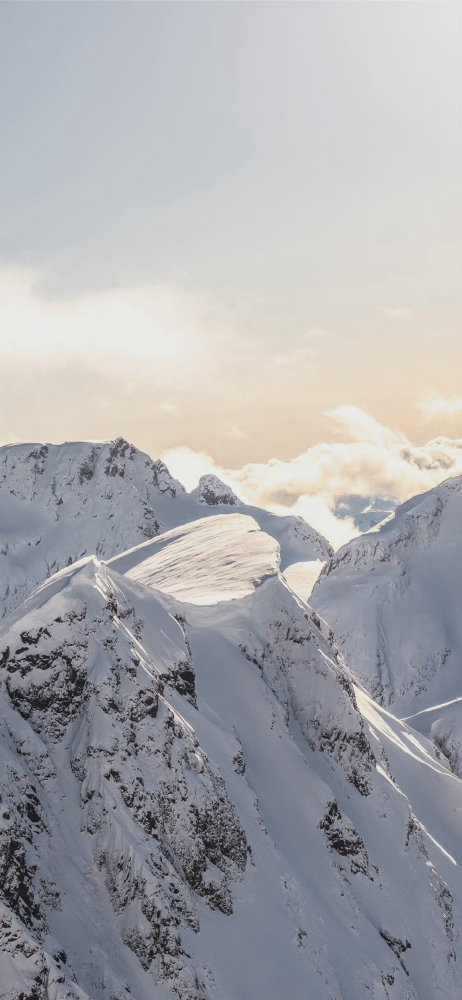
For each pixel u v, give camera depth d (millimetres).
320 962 78125
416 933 90875
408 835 100438
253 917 77688
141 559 150750
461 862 109500
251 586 111438
